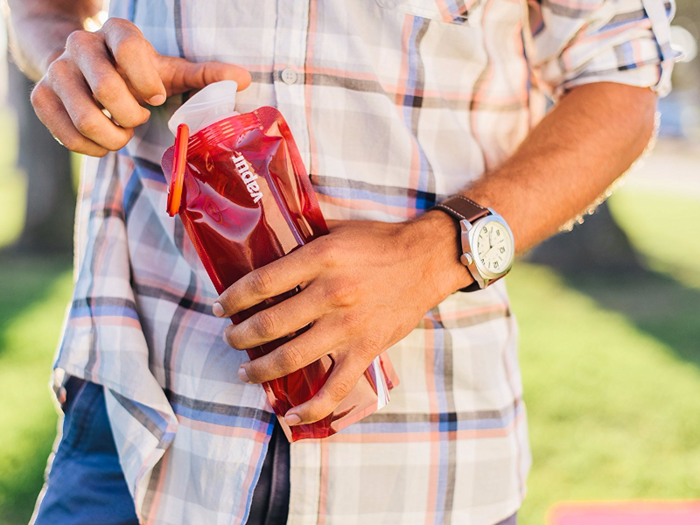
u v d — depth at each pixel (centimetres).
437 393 103
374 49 99
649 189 1611
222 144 85
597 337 546
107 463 111
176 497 99
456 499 103
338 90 97
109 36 87
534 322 593
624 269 823
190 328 101
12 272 754
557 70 115
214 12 98
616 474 326
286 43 96
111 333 103
